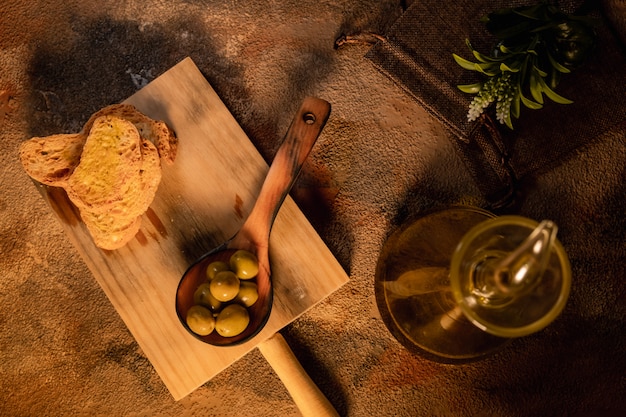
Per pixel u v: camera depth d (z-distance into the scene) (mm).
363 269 694
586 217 692
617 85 647
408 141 699
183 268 637
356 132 701
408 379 696
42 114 712
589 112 654
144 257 637
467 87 613
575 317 691
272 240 638
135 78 713
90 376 706
